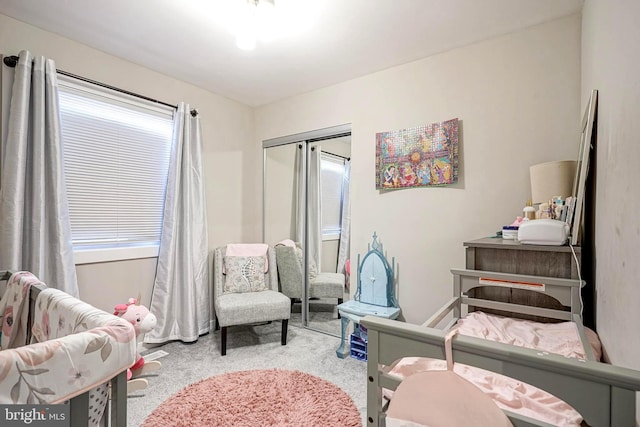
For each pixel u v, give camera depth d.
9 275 1.73
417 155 2.46
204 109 3.09
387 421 0.85
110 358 0.92
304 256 3.19
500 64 2.16
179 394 1.93
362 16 1.94
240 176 3.45
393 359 0.88
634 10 0.90
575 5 1.83
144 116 2.67
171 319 2.73
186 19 1.98
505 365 0.73
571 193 1.69
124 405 1.00
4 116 1.93
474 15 1.93
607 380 0.61
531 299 1.63
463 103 2.29
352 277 2.82
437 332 0.82
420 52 2.38
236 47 2.31
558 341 1.23
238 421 1.68
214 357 2.47
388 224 2.63
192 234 2.87
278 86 3.01
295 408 1.80
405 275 2.54
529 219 1.77
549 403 0.85
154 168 2.75
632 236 0.90
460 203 2.30
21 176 1.92
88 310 1.08
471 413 0.75
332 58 2.47
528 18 1.96
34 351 0.77
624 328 0.97
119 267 2.50
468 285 1.68
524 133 2.07
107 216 2.45
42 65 2.01
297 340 2.84
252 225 3.58
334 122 2.96
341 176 2.95
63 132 2.21
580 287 1.40
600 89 1.35
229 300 2.68
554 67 1.98
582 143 1.63
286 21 1.99
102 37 2.19
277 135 3.39
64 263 2.08
